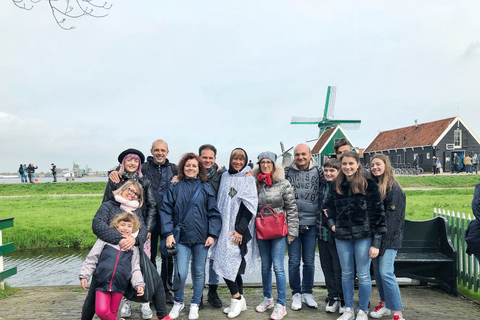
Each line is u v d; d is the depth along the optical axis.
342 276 4.19
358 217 4.00
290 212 4.45
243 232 4.27
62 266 9.67
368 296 4.09
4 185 31.92
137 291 3.54
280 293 4.33
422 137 41.78
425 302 5.03
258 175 4.47
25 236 12.14
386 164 4.14
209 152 4.77
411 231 5.80
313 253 4.84
